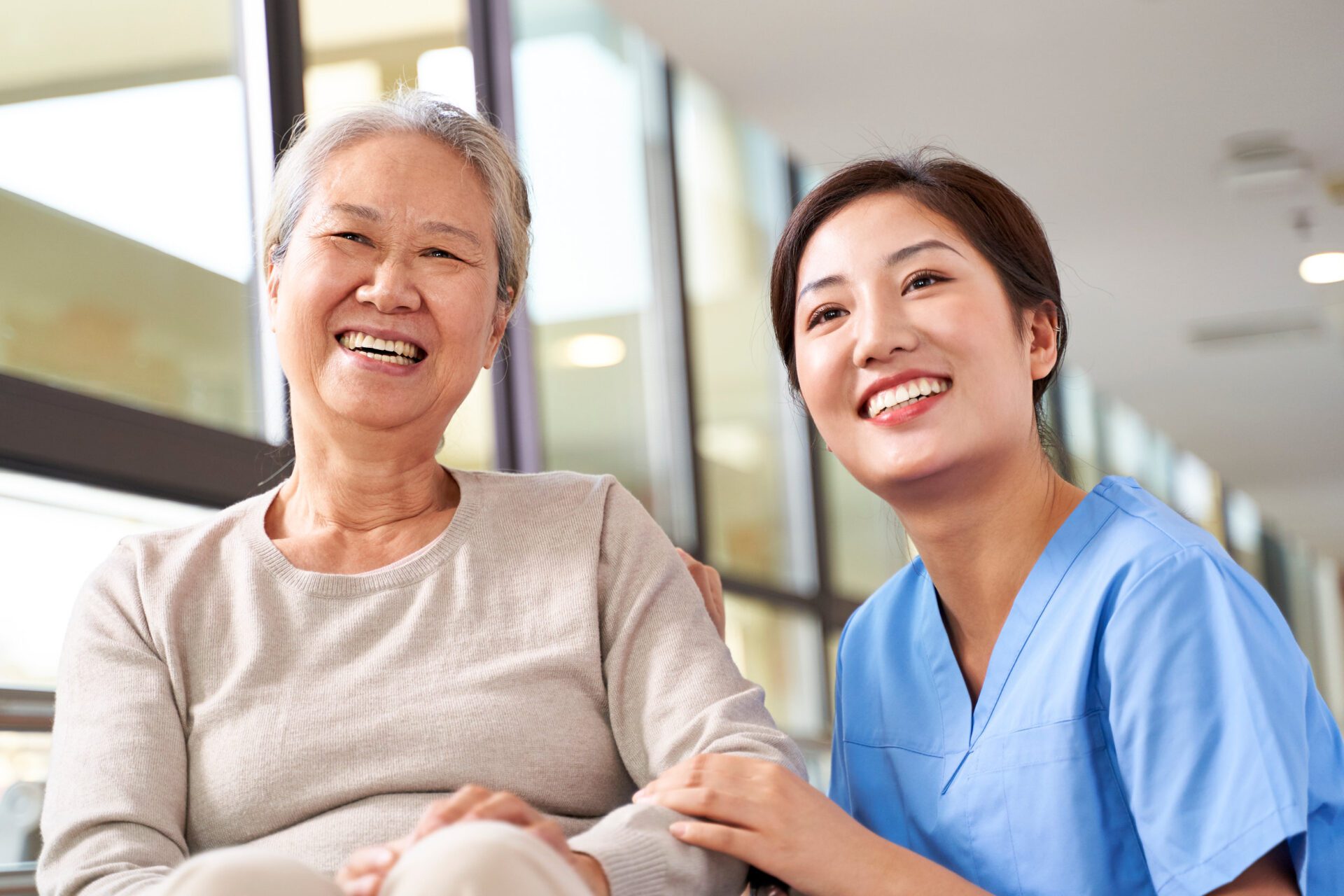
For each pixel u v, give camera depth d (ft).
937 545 4.66
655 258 14.82
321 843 3.81
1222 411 22.91
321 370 4.32
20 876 6.01
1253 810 3.72
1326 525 33.99
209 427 7.95
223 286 8.50
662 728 4.03
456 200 4.41
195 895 2.48
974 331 4.49
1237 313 18.11
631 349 14.12
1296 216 14.99
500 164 4.63
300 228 4.40
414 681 4.03
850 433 4.63
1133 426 25.43
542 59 12.98
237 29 8.91
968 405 4.47
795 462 17.20
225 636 4.15
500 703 4.00
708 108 16.19
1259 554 34.12
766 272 17.06
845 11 11.10
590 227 13.64
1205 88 12.39
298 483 4.60
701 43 11.64
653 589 4.29
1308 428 24.04
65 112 7.62
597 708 4.17
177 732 4.01
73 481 7.09
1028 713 4.33
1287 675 3.92
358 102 4.70
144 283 7.94
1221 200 14.64
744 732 3.92
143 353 7.86
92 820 3.71
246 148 8.84
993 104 12.62
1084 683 4.21
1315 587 42.22
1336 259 16.24
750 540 15.85
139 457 7.41
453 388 4.38
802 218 4.84
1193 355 19.90
